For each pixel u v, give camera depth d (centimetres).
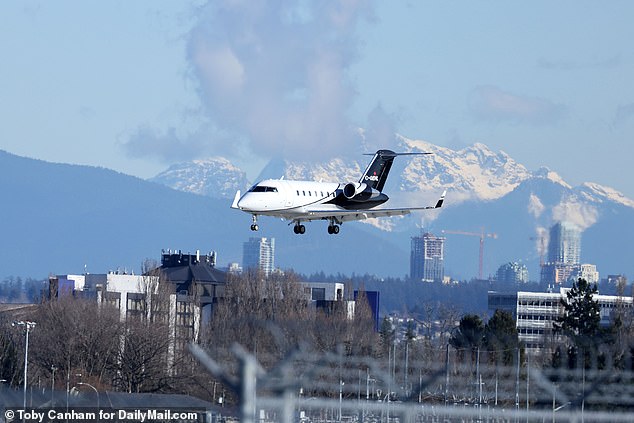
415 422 17088
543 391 17662
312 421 17400
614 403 17188
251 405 11956
